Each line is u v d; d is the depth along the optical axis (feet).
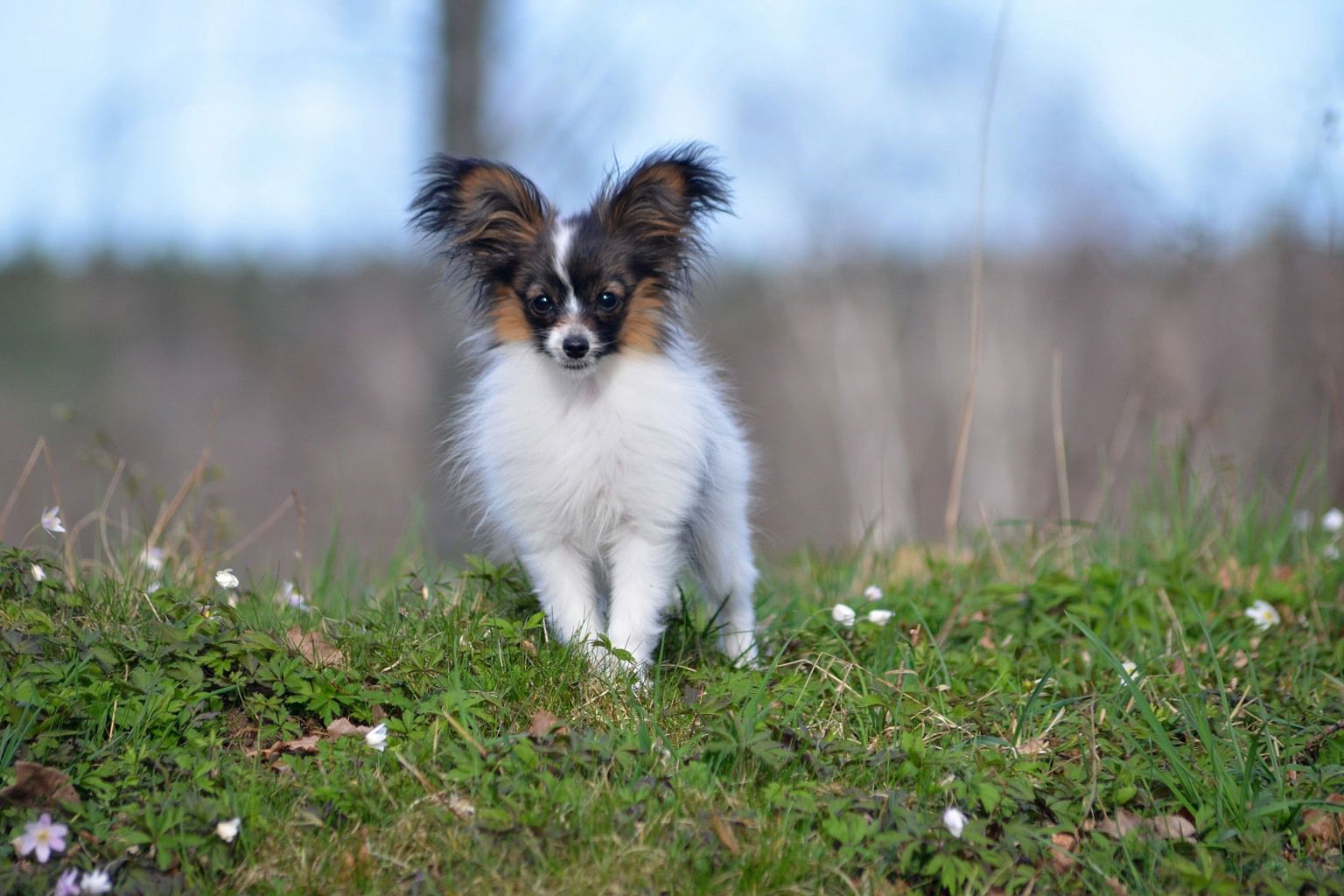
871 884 11.96
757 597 21.93
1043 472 66.08
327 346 73.92
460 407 19.99
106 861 11.93
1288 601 20.72
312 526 59.98
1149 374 39.52
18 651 14.40
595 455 17.19
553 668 15.71
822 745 14.20
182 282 77.10
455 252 18.89
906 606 20.81
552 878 11.72
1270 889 12.01
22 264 77.82
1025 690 17.19
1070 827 13.16
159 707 13.93
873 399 78.23
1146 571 21.67
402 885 11.75
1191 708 15.03
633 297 17.74
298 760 13.67
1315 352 31.68
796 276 79.61
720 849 12.21
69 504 59.16
